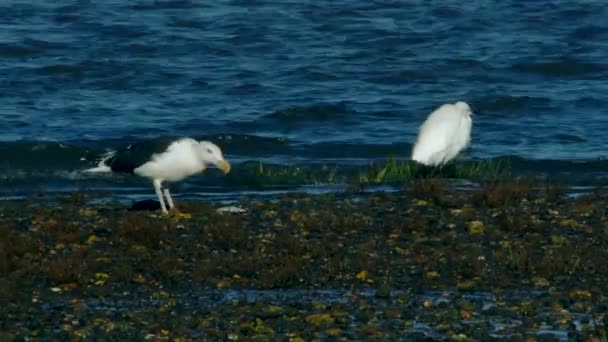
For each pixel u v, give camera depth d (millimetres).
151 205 18297
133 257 15008
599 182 21875
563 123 28625
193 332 12125
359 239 15945
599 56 36250
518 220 16469
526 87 33156
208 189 20781
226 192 20500
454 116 21188
